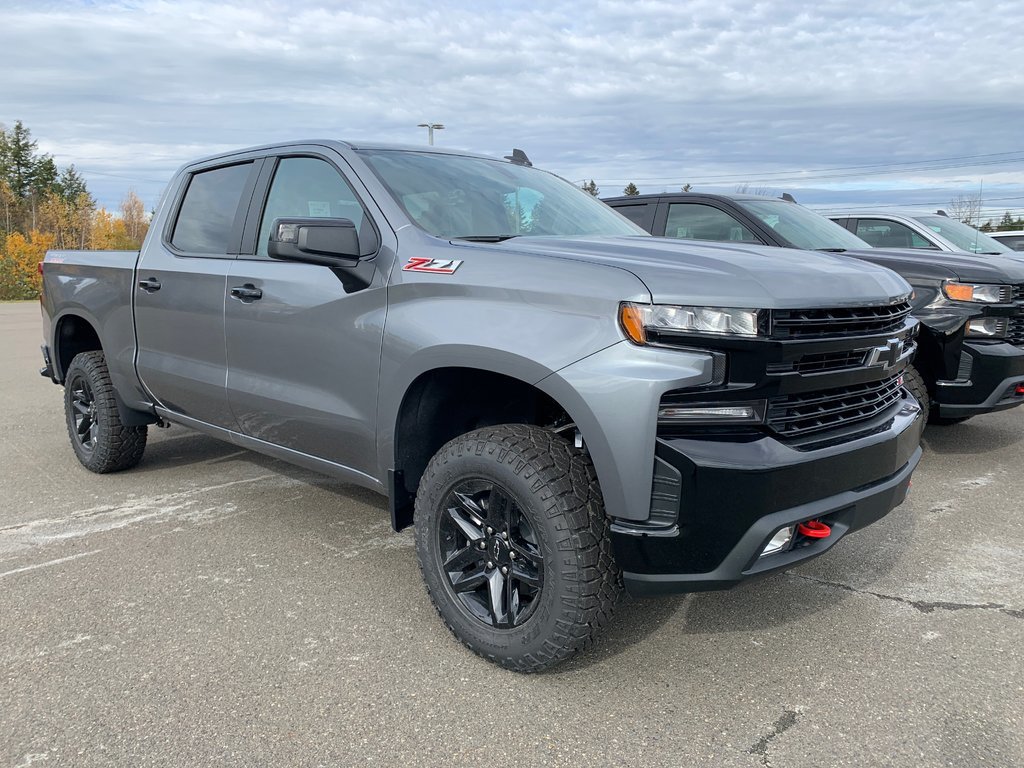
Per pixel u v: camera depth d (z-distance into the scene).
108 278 4.68
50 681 2.69
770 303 2.34
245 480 5.11
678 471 2.33
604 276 2.49
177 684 2.68
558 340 2.49
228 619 3.16
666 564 2.41
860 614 3.22
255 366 3.68
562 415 3.05
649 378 2.32
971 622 3.15
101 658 2.85
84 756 2.29
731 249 2.94
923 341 5.08
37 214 82.75
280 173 3.79
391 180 3.34
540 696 2.63
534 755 2.32
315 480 5.11
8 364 10.97
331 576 3.59
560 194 4.02
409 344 2.89
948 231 7.71
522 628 2.67
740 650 2.94
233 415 3.91
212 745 2.35
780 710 2.55
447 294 2.83
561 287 2.54
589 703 2.59
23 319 20.72
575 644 2.59
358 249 3.09
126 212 89.62
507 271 2.71
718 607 3.29
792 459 2.38
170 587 3.46
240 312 3.70
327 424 3.34
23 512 4.45
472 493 2.83
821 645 2.97
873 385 2.86
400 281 2.99
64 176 93.56
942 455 5.61
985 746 2.35
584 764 2.28
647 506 2.38
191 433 6.43
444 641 3.00
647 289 2.38
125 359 4.59
